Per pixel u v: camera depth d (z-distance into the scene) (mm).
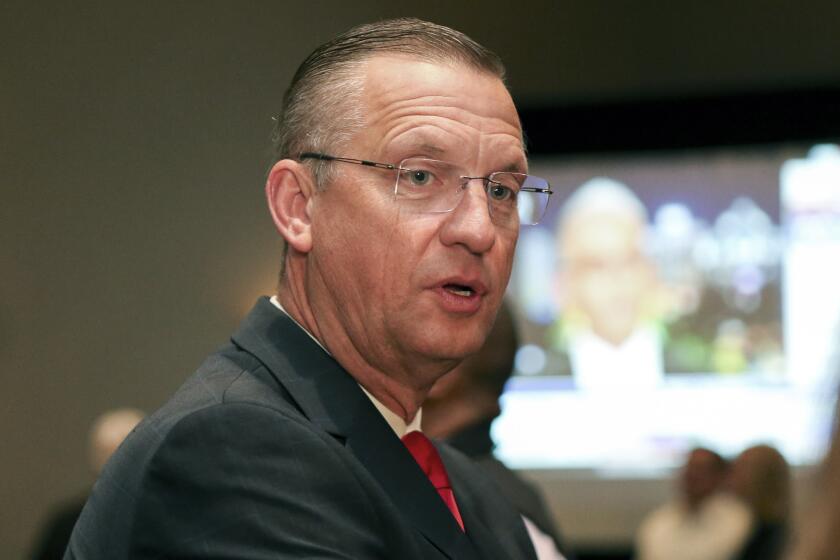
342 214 2668
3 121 13742
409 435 2799
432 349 2639
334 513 2279
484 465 4594
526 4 14492
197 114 13273
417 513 2512
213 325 13484
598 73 14664
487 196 2674
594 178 15422
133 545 2322
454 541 2529
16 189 13781
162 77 13359
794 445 14906
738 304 15180
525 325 15578
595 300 15438
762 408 15023
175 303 13594
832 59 14445
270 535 2223
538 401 15461
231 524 2238
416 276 2621
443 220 2629
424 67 2682
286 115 2816
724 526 12070
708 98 14906
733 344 15156
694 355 15227
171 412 2438
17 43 13695
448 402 4734
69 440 13883
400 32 2756
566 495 15297
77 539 2516
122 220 13633
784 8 14477
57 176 13711
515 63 14547
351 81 2699
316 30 13039
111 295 13727
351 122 2676
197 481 2273
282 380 2545
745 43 14570
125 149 13500
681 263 15336
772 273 15102
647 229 15383
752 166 15148
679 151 15180
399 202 2631
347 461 2383
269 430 2316
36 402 13945
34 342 13914
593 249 15453
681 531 12328
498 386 4793
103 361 13797
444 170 2646
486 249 2631
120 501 2393
